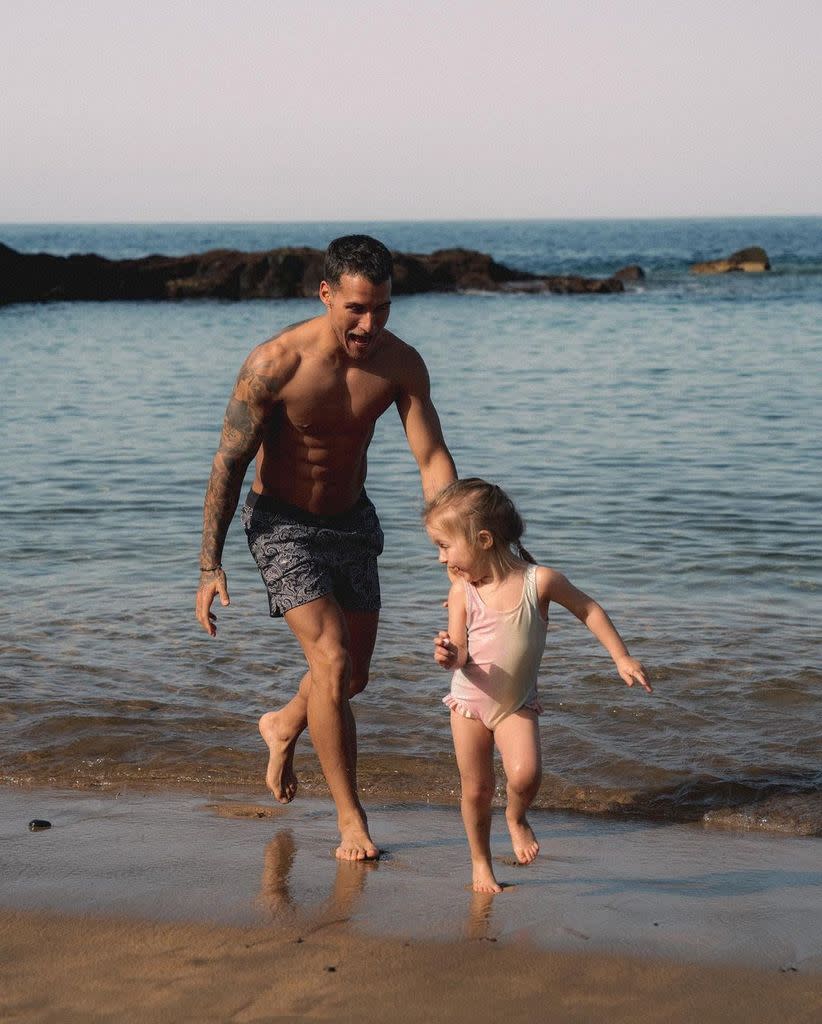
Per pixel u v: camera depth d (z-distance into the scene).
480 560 3.75
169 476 11.74
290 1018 2.84
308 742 5.27
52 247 146.88
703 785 4.68
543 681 5.84
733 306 37.47
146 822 4.34
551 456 12.62
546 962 3.13
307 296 48.62
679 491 10.66
